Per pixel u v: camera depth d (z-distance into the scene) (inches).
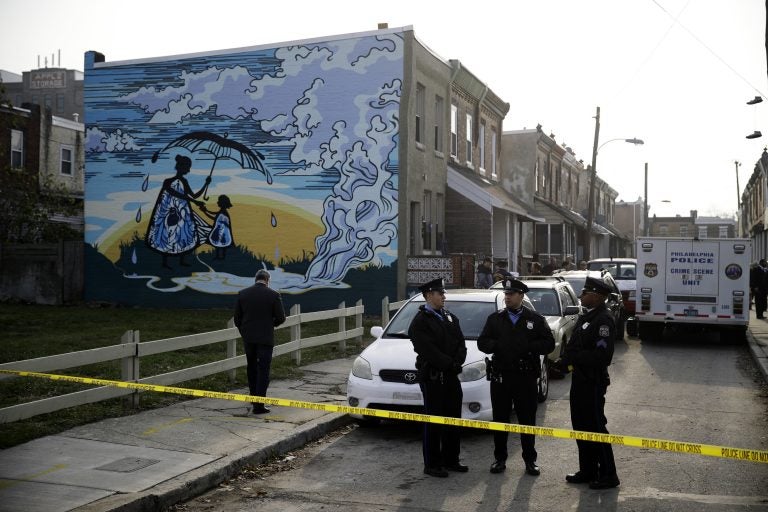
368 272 901.2
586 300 285.0
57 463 288.7
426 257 885.2
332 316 616.1
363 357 387.9
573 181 2028.8
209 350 601.9
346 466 316.5
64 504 240.4
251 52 947.3
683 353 706.8
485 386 370.6
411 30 891.4
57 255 1003.3
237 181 952.3
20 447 311.0
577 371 283.9
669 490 280.4
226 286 955.3
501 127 1380.4
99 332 677.9
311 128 925.2
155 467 286.5
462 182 1051.9
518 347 301.3
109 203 999.6
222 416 379.6
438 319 304.3
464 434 377.4
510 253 1285.7
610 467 281.0
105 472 278.4
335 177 916.6
